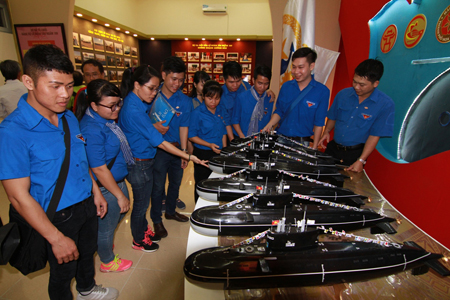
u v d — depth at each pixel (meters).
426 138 1.73
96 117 1.35
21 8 3.74
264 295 0.83
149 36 7.31
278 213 1.14
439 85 1.60
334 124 2.27
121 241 2.26
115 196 1.46
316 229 0.92
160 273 1.90
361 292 0.84
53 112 1.02
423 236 1.13
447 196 1.50
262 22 7.08
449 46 1.53
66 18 3.77
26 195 0.94
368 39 2.55
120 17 6.29
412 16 1.90
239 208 1.17
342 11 3.10
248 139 2.32
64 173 1.06
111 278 1.83
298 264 0.86
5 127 0.90
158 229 2.29
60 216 1.08
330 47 3.35
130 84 1.78
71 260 1.12
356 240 1.02
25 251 1.04
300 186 1.39
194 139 2.23
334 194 1.37
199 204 1.38
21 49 3.91
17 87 2.87
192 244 1.08
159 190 2.18
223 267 0.86
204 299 0.82
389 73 2.21
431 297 0.83
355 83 1.78
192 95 2.62
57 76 0.87
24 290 1.71
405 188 1.93
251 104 2.46
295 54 1.92
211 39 7.39
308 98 2.12
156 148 1.88
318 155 1.91
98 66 2.26
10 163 0.89
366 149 1.88
